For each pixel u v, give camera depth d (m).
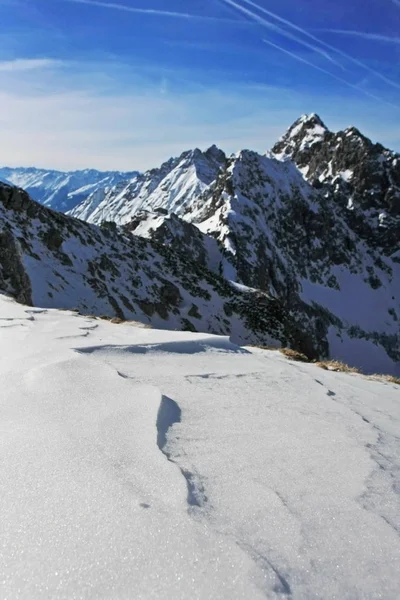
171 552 2.80
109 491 3.41
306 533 3.22
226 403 6.27
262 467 4.22
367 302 141.88
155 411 5.21
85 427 4.67
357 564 2.98
